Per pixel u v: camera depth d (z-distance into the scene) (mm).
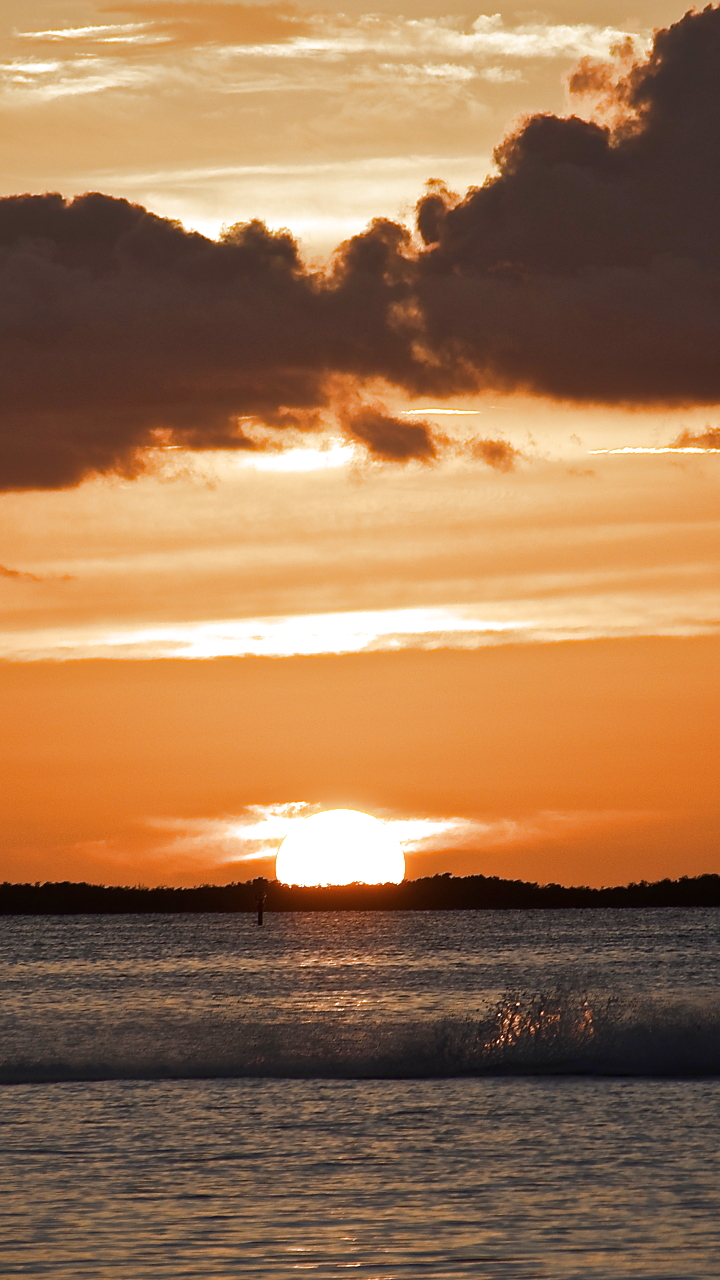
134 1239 22984
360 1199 25641
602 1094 37750
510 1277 20688
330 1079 40969
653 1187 26297
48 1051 45844
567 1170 27906
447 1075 41438
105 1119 34344
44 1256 22031
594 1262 21375
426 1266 21312
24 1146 30844
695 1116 34094
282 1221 24109
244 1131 32531
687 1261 21344
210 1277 20828
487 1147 30359
